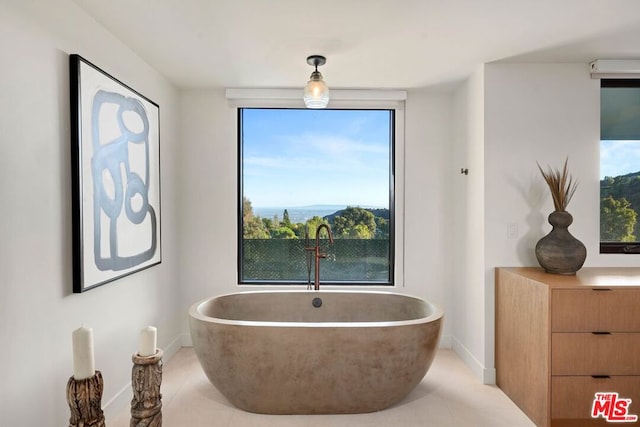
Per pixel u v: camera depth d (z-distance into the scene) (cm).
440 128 356
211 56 271
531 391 234
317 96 259
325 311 321
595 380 217
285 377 227
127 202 244
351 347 225
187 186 352
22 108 163
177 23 221
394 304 314
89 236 203
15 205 159
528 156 283
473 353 304
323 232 369
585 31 232
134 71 264
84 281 198
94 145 207
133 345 259
